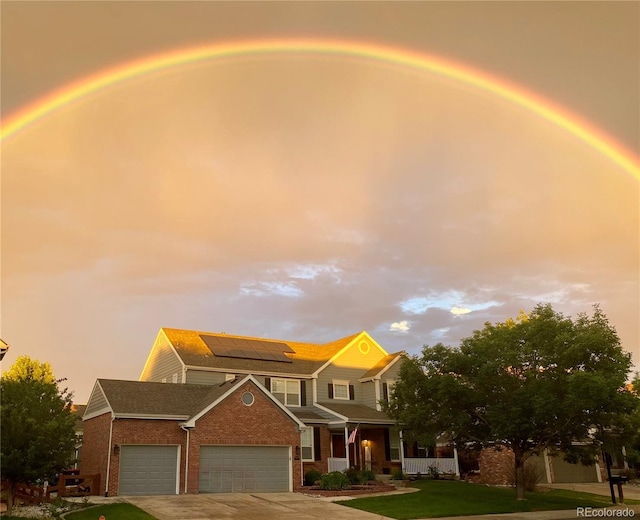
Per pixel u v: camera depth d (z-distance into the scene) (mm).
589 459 25172
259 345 39875
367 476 30641
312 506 22375
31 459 18516
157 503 22234
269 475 27922
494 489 28516
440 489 27812
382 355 40938
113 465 24750
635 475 40562
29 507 20891
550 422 24156
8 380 20172
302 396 36562
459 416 24969
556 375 24109
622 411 22641
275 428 28688
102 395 27750
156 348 38906
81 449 29703
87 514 19328
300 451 29047
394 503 23203
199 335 38500
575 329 24781
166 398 28391
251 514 20172
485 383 24969
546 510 22859
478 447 26219
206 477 26438
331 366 38250
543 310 26094
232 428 27531
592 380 21734
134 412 25703
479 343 25656
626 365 23594
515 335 25875
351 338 40625
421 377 26203
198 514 19875
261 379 35625
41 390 20188
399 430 29547
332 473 28188
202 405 28297
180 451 26453
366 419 33375
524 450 25156
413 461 34344
